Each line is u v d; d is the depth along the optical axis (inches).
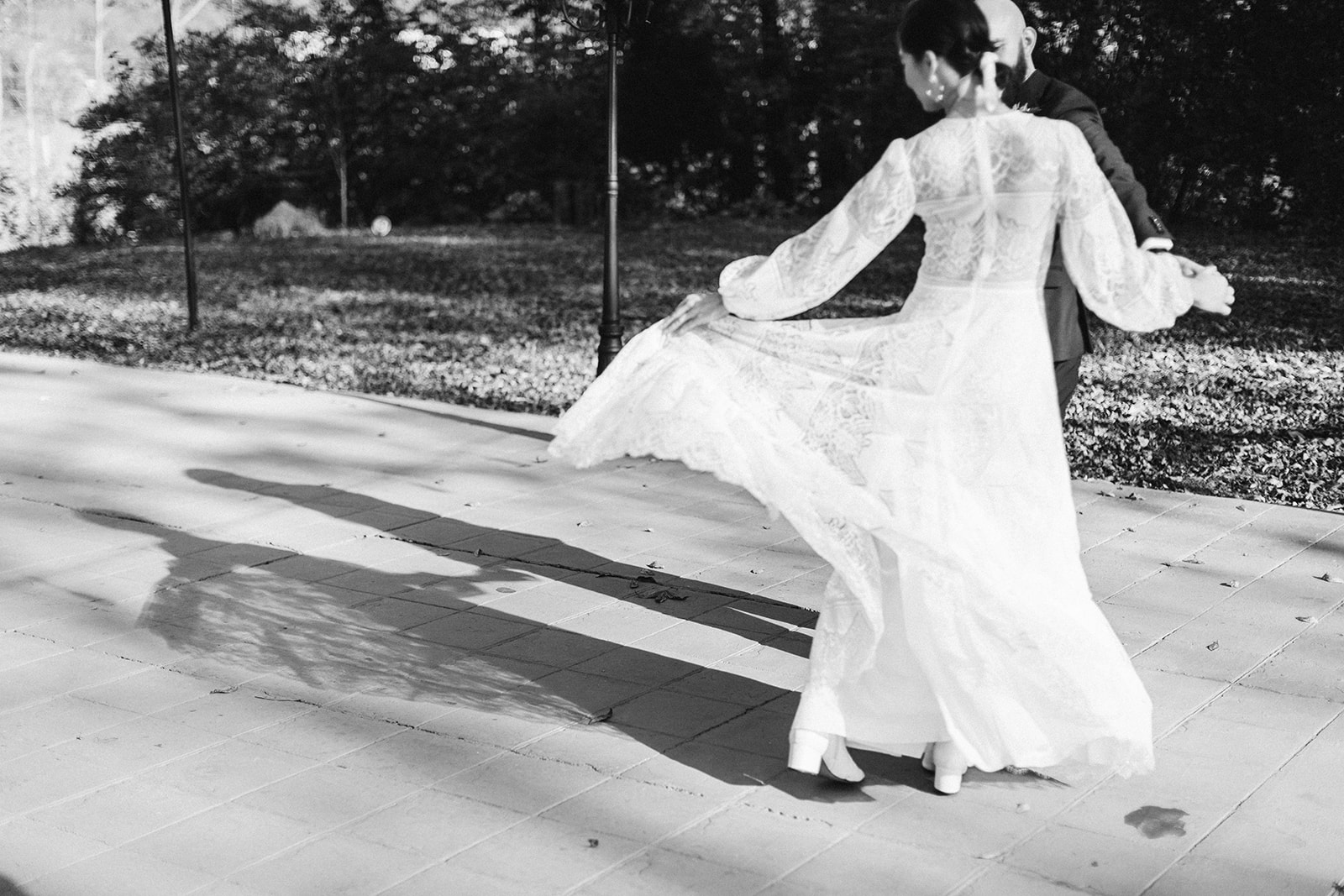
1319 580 219.6
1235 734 161.3
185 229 529.7
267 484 290.4
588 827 139.3
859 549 136.2
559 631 199.5
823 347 143.6
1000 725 138.3
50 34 1282.0
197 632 199.0
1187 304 136.7
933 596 135.1
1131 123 701.9
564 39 1121.4
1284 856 132.1
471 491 283.7
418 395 405.7
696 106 1049.5
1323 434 330.0
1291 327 502.3
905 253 799.1
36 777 151.3
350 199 1145.4
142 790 147.9
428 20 1157.1
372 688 177.6
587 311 583.2
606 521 260.7
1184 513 260.8
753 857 132.8
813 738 140.9
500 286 675.4
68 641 195.6
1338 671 181.0
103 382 418.0
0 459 312.3
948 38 133.2
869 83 1008.2
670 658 189.0
